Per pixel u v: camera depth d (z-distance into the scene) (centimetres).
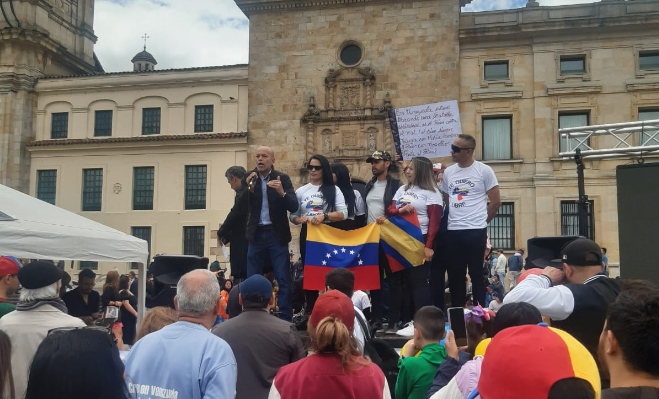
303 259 906
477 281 802
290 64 3080
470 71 2948
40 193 3438
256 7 3116
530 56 2905
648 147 1477
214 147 3250
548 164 2819
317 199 871
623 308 291
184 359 412
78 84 3431
